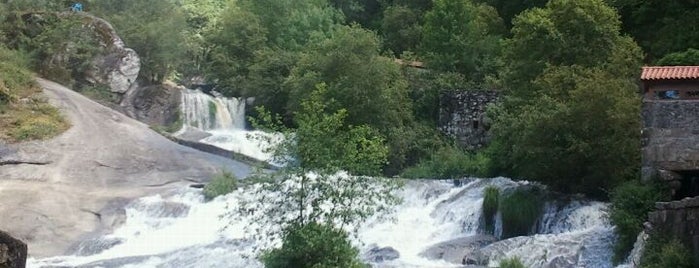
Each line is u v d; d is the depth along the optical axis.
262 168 23.66
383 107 45.25
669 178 26.33
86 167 38.97
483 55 55.06
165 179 39.00
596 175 29.84
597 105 29.83
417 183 36.12
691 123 26.61
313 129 22.78
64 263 29.39
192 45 59.97
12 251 8.01
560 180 31.11
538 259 25.56
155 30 55.53
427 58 54.81
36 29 52.62
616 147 29.25
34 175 37.38
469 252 27.67
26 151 39.28
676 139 26.67
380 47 60.59
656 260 21.86
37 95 45.03
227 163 42.22
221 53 58.53
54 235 32.28
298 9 65.00
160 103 52.97
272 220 23.14
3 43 50.88
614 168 29.53
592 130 29.98
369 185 23.75
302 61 50.22
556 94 33.44
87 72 51.94
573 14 39.53
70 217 33.81
